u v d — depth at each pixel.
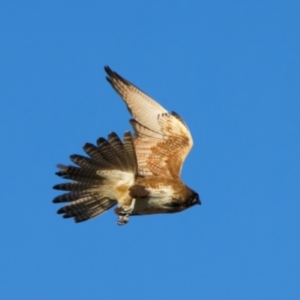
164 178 15.77
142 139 17.44
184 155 16.98
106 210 14.93
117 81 17.88
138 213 15.40
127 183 14.62
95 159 14.23
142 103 17.88
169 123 17.72
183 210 15.81
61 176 14.45
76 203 14.77
